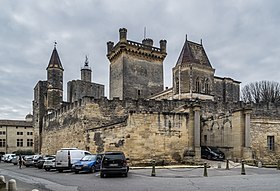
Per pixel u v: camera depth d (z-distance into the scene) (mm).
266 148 38906
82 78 97812
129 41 76938
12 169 41219
